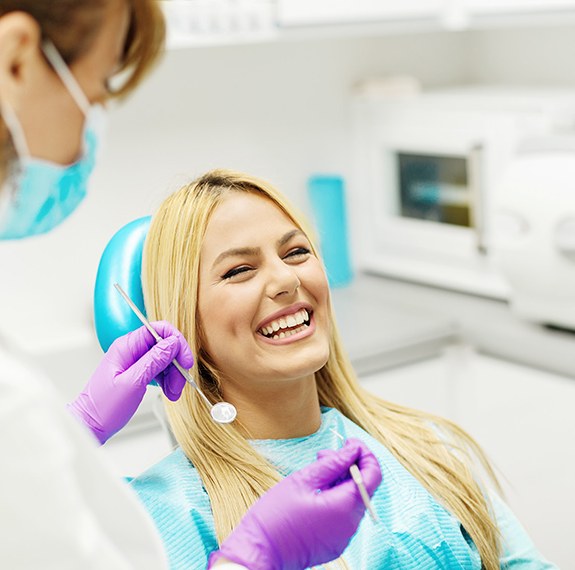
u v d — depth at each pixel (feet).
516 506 7.77
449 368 8.06
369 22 8.31
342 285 9.19
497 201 7.42
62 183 2.82
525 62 9.75
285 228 4.38
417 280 9.11
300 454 4.42
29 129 2.60
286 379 4.27
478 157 7.97
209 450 4.28
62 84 2.61
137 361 4.17
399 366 7.77
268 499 3.50
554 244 7.09
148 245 4.49
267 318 4.24
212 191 4.39
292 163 9.30
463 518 4.51
